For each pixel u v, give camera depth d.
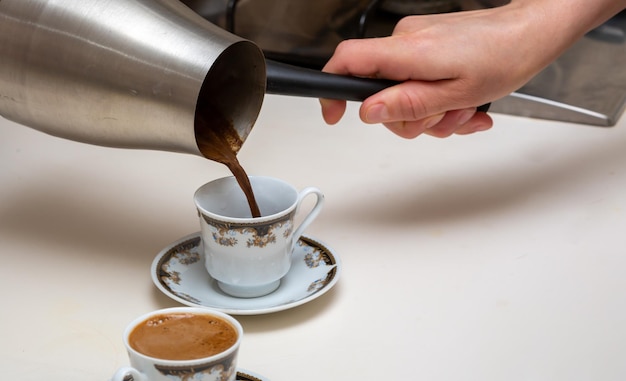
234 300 0.70
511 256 0.76
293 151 0.93
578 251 0.76
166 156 0.92
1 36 0.68
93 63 0.67
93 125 0.69
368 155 0.93
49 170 0.88
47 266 0.74
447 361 0.64
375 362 0.64
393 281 0.73
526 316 0.69
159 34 0.66
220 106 0.72
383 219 0.81
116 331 0.67
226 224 0.68
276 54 1.17
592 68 1.10
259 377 0.60
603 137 0.97
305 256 0.75
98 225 0.79
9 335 0.66
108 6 0.67
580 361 0.64
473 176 0.89
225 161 0.70
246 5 1.16
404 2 1.16
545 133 0.98
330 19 1.17
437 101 0.76
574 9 0.79
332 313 0.69
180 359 0.56
